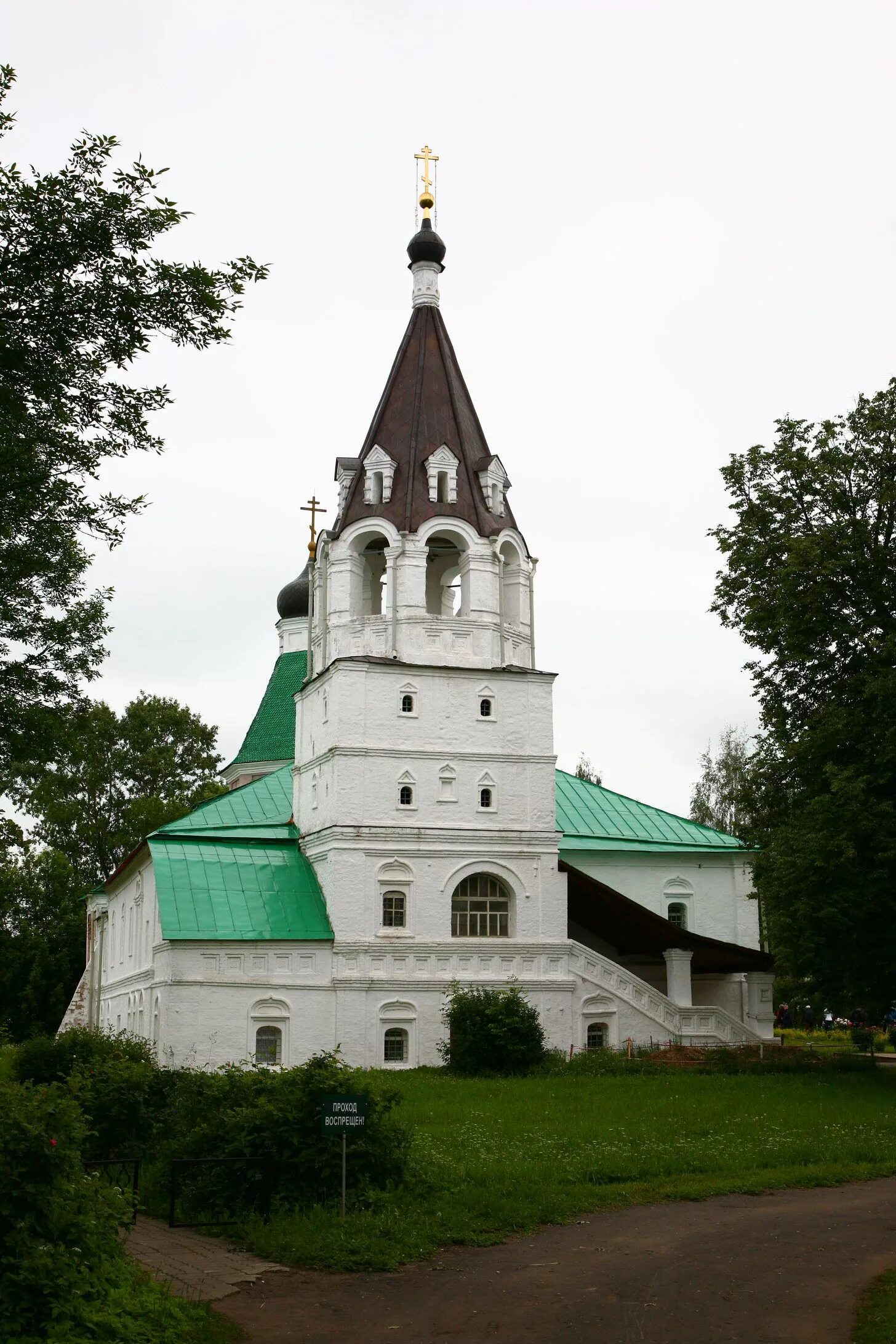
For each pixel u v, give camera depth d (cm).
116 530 2252
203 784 7925
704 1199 1931
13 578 2359
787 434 3944
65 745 2614
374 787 4403
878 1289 1412
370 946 4281
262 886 4434
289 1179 1767
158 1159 2019
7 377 1747
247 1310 1343
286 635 7288
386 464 4669
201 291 1689
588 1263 1538
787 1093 3219
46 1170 1245
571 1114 2745
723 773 7738
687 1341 1233
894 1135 2498
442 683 4538
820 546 3622
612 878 5150
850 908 3366
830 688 3819
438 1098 3148
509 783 4550
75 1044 3250
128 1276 1281
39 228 1614
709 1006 4897
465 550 4672
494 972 4397
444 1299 1386
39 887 7231
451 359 4953
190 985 4094
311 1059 1952
